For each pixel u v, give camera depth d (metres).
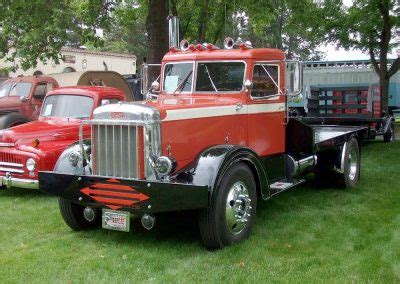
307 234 5.47
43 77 11.62
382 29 15.52
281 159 6.67
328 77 20.72
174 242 5.33
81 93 8.74
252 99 6.06
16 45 11.08
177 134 5.10
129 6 15.54
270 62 6.34
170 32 7.45
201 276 4.35
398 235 5.32
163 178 4.86
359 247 5.01
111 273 4.48
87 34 11.32
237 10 15.39
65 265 4.68
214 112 5.53
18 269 4.58
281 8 15.72
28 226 6.04
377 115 13.09
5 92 11.55
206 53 6.23
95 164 5.11
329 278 4.25
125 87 13.66
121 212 4.97
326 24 15.91
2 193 8.02
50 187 5.31
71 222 5.74
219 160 4.88
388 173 8.80
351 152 7.96
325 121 12.01
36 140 7.59
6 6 10.55
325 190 7.68
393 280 4.18
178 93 6.28
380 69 15.53
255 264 4.59
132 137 4.88
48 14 10.77
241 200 5.18
